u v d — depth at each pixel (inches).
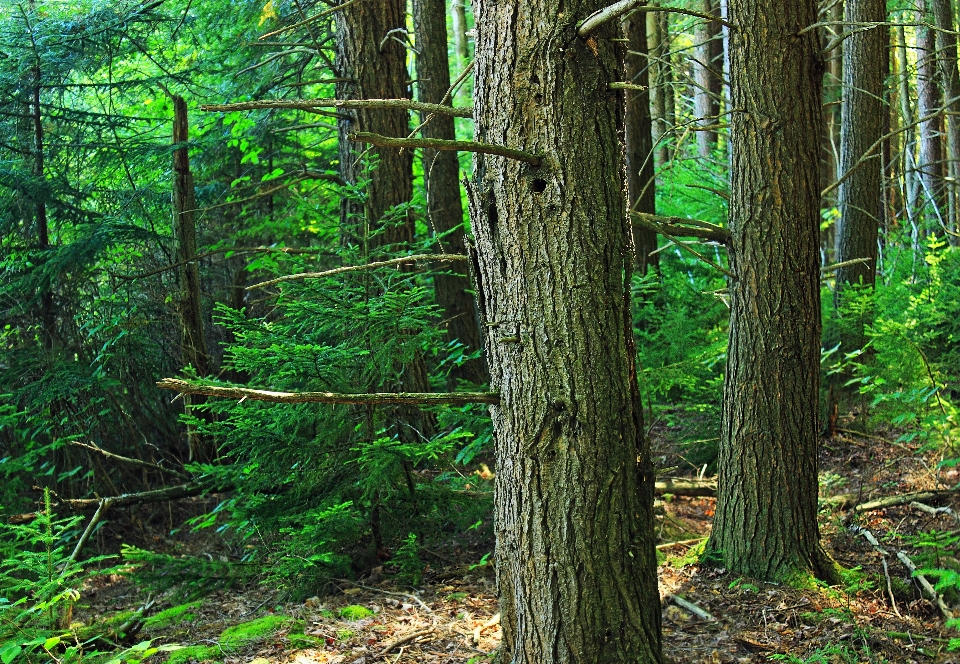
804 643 175.5
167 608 226.1
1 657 150.5
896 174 566.6
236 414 220.5
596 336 120.3
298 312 222.2
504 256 123.3
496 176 122.9
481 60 123.7
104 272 349.7
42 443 326.0
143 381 337.4
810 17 199.2
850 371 331.9
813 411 207.3
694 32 565.6
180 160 311.3
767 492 207.3
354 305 221.0
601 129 120.4
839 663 165.6
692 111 602.2
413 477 238.8
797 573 204.1
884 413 287.7
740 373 210.7
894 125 612.1
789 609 190.4
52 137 358.0
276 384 223.5
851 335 326.3
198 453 304.8
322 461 227.3
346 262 245.0
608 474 121.4
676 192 475.2
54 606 186.9
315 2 349.7
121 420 331.6
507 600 133.6
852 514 254.1
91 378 315.3
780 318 203.9
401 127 315.6
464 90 647.8
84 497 320.8
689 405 301.7
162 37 395.9
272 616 193.8
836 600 195.0
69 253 319.0
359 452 228.7
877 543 230.5
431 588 212.4
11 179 330.0
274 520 226.2
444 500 236.2
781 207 201.3
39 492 321.1
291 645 175.3
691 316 320.5
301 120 415.2
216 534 301.1
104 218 336.5
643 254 375.2
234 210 403.9
